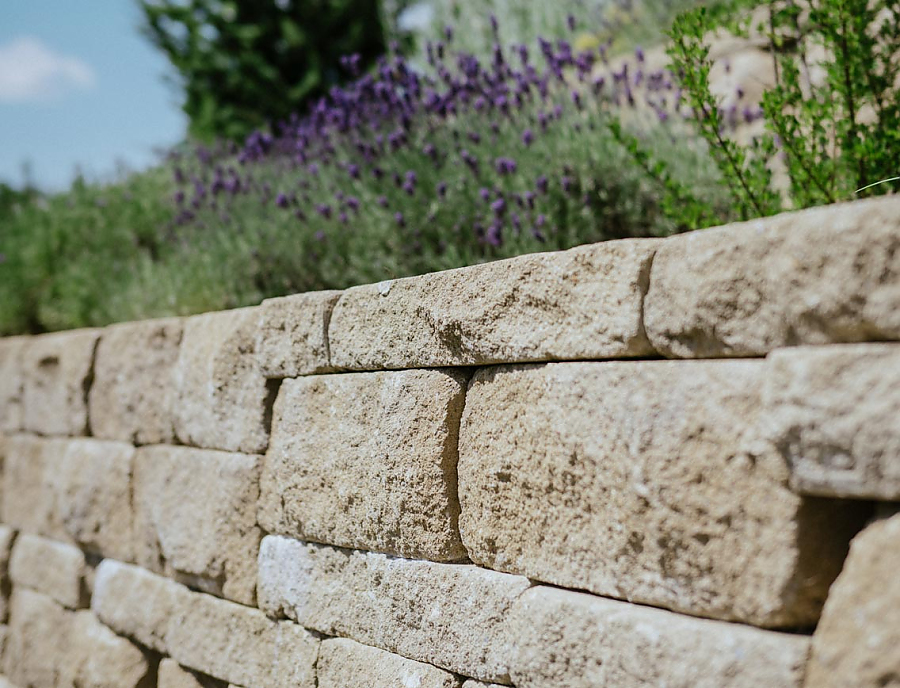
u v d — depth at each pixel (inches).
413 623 96.7
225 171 203.2
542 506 83.3
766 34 119.0
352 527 104.9
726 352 69.9
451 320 91.9
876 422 57.8
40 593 179.9
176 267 179.9
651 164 135.3
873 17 103.8
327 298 109.8
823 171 107.1
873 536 59.7
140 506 147.9
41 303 221.9
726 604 68.1
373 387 102.6
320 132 178.1
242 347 125.9
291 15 397.4
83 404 166.9
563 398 80.6
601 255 77.6
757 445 65.5
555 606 80.0
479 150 147.8
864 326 60.7
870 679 57.1
